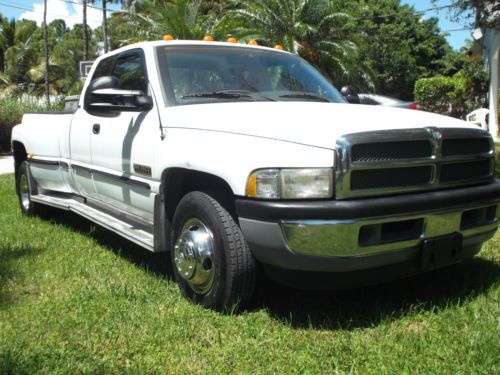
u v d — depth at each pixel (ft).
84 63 34.35
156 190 13.57
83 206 18.70
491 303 12.05
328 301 12.69
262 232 10.76
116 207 16.63
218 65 15.20
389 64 124.26
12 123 64.34
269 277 11.78
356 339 10.59
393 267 11.37
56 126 19.95
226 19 71.77
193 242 12.22
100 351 10.40
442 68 131.34
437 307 11.95
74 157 18.58
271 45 69.92
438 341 10.36
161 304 12.51
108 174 15.98
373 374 9.32
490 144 12.78
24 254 16.79
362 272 11.10
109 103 14.49
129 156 14.74
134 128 14.61
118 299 12.87
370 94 71.97
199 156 12.00
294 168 10.48
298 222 10.32
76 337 10.97
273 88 15.24
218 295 11.83
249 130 11.32
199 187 13.46
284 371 9.62
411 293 13.07
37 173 21.47
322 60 71.72
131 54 16.10
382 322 11.30
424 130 11.19
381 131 10.68
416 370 9.36
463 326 11.01
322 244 10.34
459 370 9.30
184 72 14.60
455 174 11.93
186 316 11.78
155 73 14.43
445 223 11.49
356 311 12.12
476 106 71.56
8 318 11.93
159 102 13.89
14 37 127.24
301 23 69.00
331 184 10.36
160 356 10.16
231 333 11.06
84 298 12.84
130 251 17.15
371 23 121.39
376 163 10.55
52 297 13.17
